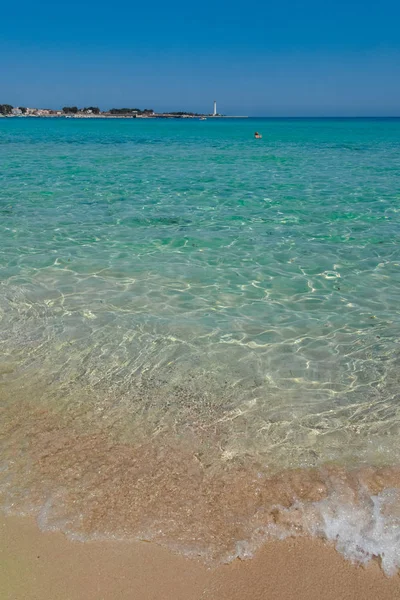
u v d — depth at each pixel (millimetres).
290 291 6617
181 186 14852
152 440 3662
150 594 2611
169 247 8453
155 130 60250
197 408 4062
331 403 4172
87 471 3344
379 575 2715
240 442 3668
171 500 3131
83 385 4324
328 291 6625
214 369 4660
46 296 6258
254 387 4387
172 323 5590
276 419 3949
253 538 2896
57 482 3244
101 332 5309
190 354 4922
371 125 91062
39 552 2797
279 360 4855
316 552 2826
